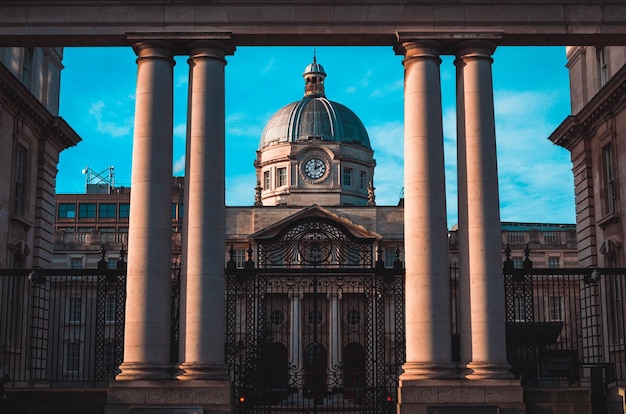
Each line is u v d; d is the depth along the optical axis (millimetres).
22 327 37188
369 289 29812
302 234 29891
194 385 23188
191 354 23547
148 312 23656
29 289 38281
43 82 40719
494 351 23594
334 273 27969
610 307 36656
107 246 79875
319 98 101812
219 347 23797
